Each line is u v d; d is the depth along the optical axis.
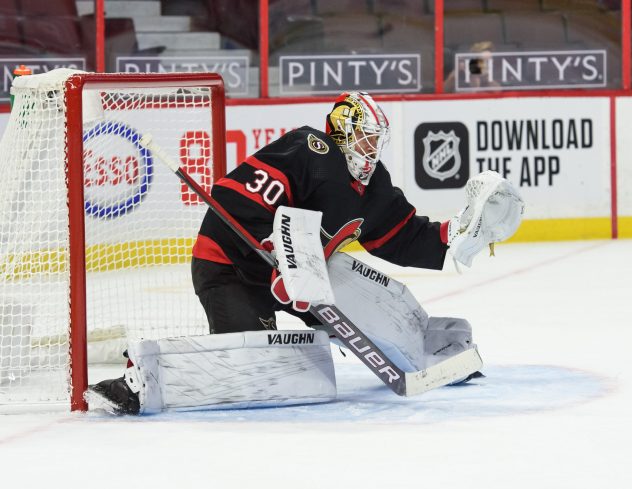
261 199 10.65
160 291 17.00
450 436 9.34
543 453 8.76
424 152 25.03
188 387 10.41
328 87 25.17
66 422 10.11
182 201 14.63
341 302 11.03
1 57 23.98
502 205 11.34
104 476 8.26
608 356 13.13
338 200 10.73
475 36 25.39
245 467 8.43
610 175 25.55
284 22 24.89
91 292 16.78
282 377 10.64
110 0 24.22
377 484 7.95
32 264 12.05
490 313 16.56
